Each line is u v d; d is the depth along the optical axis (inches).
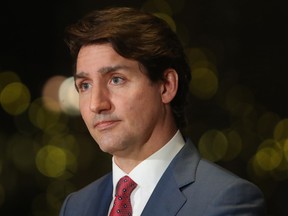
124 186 158.9
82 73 156.9
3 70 295.3
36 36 299.1
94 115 155.0
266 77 291.4
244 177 287.7
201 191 152.0
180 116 168.9
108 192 172.2
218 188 150.6
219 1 289.3
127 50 153.4
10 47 297.0
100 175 291.7
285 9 290.4
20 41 297.9
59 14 299.7
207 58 287.4
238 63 291.0
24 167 292.8
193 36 287.7
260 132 288.8
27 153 292.2
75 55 162.4
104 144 154.9
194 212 149.1
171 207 151.9
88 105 157.4
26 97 289.9
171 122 162.7
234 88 290.5
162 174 158.2
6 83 289.3
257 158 286.4
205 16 288.7
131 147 156.6
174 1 285.4
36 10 299.7
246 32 291.6
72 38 159.6
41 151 288.8
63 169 289.1
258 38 291.6
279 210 286.8
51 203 290.4
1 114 293.0
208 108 288.8
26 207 293.3
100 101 153.0
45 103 289.3
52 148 288.4
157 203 153.9
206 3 288.4
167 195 154.0
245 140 288.0
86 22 158.6
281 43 290.5
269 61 291.6
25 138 291.7
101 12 158.7
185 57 170.1
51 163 289.1
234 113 289.4
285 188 286.5
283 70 291.1
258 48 291.4
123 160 160.1
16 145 292.4
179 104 167.2
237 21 290.7
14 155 292.2
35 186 293.4
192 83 286.8
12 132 292.7
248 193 150.5
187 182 154.6
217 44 289.7
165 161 159.3
